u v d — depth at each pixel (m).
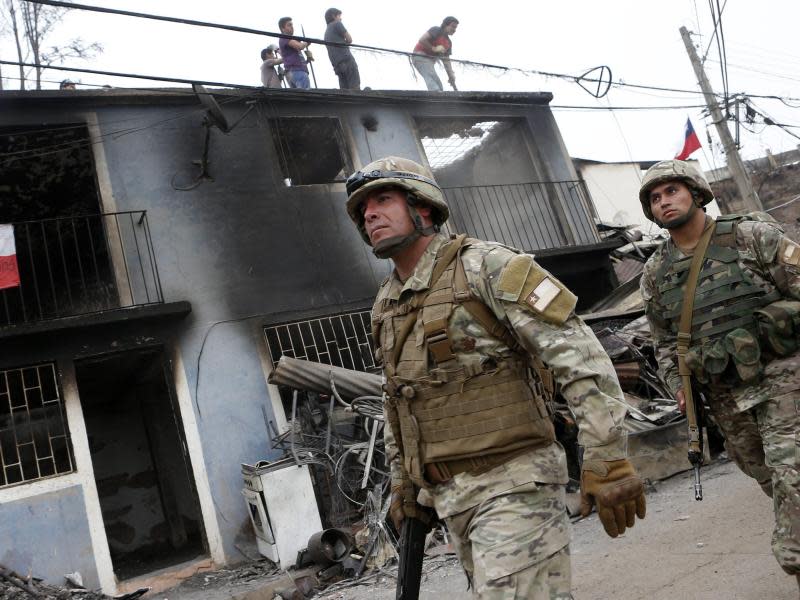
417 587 2.18
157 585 7.55
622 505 1.76
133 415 11.64
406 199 2.09
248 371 8.70
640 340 8.38
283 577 6.77
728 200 27.25
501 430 1.90
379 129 11.04
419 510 2.21
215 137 9.52
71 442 7.73
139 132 9.11
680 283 3.12
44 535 7.32
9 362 7.69
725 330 2.94
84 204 11.11
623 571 4.39
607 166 20.05
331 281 9.58
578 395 1.81
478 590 1.82
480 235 12.80
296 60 11.41
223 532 8.00
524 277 1.89
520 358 1.98
